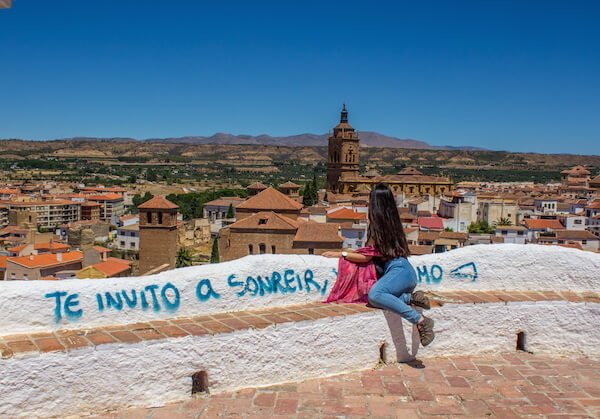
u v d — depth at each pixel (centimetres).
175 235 8394
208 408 650
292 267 825
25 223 13500
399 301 773
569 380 757
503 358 839
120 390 635
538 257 960
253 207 7831
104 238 14900
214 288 765
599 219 10438
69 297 677
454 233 8681
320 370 752
